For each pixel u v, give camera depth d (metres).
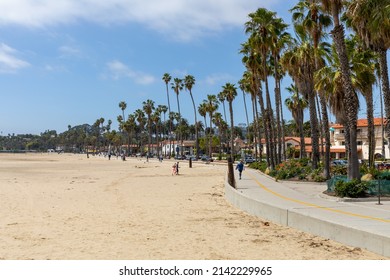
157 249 10.36
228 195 21.28
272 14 40.00
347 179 19.56
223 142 154.38
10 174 46.72
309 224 12.05
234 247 10.52
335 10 21.52
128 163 85.94
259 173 41.81
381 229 10.51
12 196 23.28
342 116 24.42
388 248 8.98
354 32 29.67
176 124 169.62
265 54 41.47
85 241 11.36
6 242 11.25
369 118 30.11
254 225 13.75
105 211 17.44
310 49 32.72
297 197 19.59
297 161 40.41
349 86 20.84
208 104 110.06
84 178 40.44
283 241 11.11
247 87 61.44
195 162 88.00
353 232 10.14
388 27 21.20
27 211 17.41
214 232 12.56
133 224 14.14
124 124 166.12
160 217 15.72
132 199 22.12
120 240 11.47
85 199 22.08
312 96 33.38
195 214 16.48
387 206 15.73
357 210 14.49
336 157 78.56
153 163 84.25
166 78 118.38
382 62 22.84
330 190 20.11
